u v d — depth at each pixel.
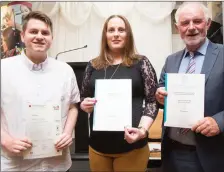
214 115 1.29
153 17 3.59
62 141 1.29
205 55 1.39
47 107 1.30
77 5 3.71
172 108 1.33
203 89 1.29
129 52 1.54
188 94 1.31
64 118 1.40
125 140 1.44
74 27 3.75
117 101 1.42
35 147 1.25
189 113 1.30
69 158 1.44
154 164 1.98
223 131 1.25
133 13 3.63
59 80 1.38
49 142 1.28
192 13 1.37
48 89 1.33
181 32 1.43
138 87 1.47
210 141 1.33
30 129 1.25
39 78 1.34
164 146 1.50
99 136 1.49
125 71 1.49
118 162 1.48
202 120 1.26
